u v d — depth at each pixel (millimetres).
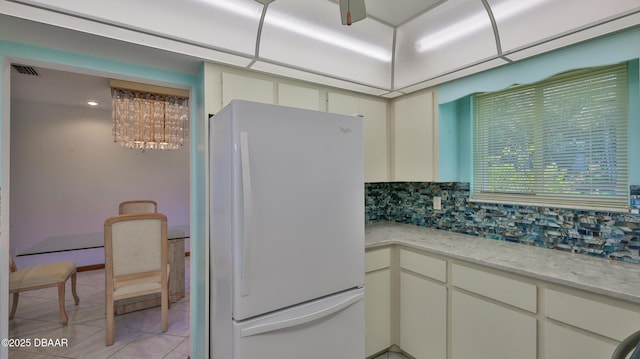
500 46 1712
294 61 1891
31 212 4102
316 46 1919
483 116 2352
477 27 1756
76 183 4387
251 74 1989
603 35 1519
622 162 1669
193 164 2191
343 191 1638
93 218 4504
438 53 2006
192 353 2193
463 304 1827
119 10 1375
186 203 5273
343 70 2094
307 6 1737
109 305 2471
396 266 2270
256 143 1353
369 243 2133
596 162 1765
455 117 2459
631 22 1384
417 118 2484
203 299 1964
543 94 1995
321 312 1497
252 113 1351
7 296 1642
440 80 2193
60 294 2783
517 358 1569
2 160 1605
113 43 1632
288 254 1435
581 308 1345
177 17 1499
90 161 4484
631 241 1606
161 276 2688
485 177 2342
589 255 1759
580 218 1799
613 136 1700
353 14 1250
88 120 4465
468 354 1800
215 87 1875
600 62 1541
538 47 1642
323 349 1539
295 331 1442
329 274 1577
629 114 1639
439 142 2344
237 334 1296
